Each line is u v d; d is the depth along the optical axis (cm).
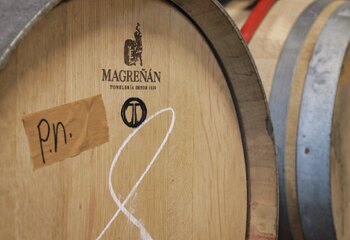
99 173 106
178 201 124
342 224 164
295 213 164
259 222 140
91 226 106
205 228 130
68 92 100
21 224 93
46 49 96
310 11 180
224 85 134
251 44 175
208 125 130
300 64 167
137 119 114
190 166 126
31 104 93
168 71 120
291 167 162
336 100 161
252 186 141
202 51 128
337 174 162
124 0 110
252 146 139
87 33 103
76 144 101
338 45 162
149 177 117
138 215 115
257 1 196
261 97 132
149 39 115
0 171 89
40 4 85
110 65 108
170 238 122
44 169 96
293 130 162
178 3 119
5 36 83
